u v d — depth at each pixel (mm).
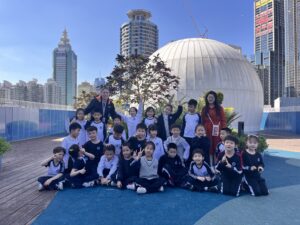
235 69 22453
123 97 15422
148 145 6242
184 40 24500
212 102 7926
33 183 6863
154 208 4988
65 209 4941
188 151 7105
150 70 15516
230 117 11539
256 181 5906
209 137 7762
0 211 4848
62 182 6219
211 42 24000
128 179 6266
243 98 22234
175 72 21797
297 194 5934
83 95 28094
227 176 5926
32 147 14375
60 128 24859
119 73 15266
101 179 6516
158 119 8102
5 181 7070
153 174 6203
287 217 4555
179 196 5727
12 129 17188
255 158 5980
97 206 5098
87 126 7570
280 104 29500
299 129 23891
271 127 28312
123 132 7398
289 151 13148
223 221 4391
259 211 4848
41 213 4742
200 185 6066
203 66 21656
